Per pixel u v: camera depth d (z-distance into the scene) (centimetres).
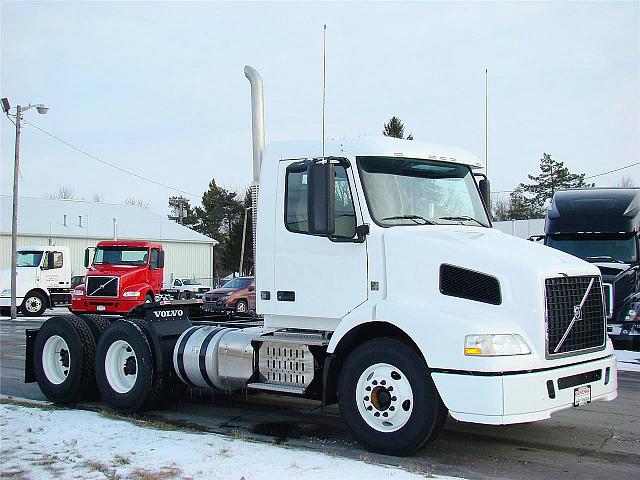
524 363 599
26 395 1028
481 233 716
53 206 4838
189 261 5284
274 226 749
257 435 765
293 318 740
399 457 658
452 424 802
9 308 2894
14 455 644
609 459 666
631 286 1483
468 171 785
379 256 679
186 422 832
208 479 559
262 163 766
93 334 934
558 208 1645
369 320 657
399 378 647
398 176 714
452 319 612
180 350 830
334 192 659
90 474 580
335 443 725
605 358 681
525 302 614
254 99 823
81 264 4594
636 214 1578
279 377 744
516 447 705
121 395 870
